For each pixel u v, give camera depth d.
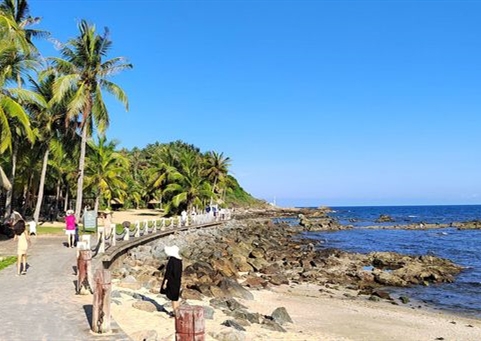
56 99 33.72
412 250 45.00
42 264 17.66
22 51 28.12
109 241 23.70
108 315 8.98
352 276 28.62
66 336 8.70
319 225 75.69
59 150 40.53
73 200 66.06
